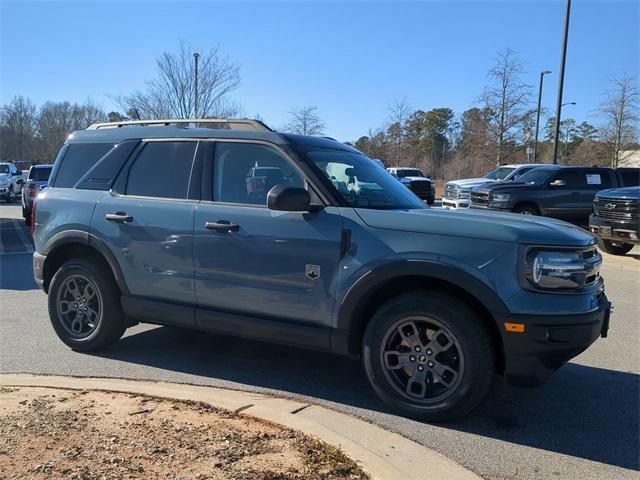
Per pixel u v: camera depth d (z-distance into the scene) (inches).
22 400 158.1
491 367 148.2
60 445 129.3
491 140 1418.6
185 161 190.9
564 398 174.2
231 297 177.2
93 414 147.9
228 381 183.8
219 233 176.9
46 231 211.6
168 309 188.5
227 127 198.1
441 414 151.5
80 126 2488.9
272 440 134.0
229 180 182.4
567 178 608.4
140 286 193.2
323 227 162.7
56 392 165.0
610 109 1509.6
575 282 145.5
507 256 144.8
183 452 126.7
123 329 209.6
